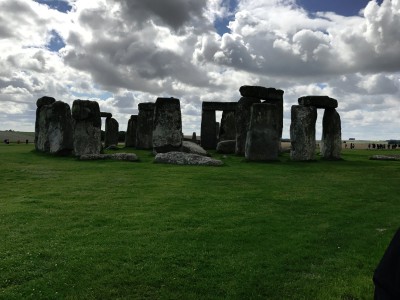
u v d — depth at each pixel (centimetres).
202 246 909
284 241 973
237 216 1177
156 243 915
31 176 1881
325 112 3117
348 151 4812
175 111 3014
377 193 1616
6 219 1082
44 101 3281
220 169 2178
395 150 5216
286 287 732
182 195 1448
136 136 3928
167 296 684
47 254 834
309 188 1684
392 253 286
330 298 688
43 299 662
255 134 2670
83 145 2766
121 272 760
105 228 1022
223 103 4106
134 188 1577
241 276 766
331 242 983
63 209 1211
